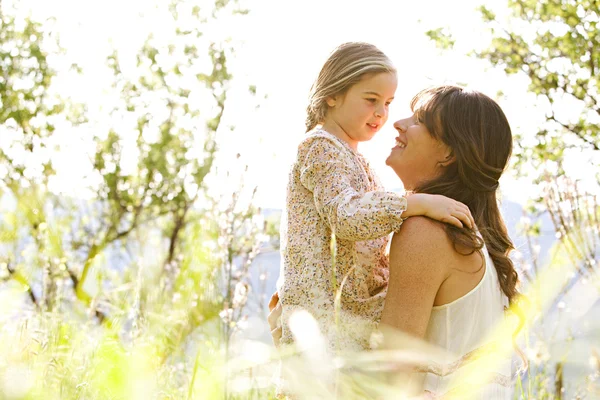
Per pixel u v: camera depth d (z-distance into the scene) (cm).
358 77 206
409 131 186
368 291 192
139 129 866
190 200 799
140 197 827
